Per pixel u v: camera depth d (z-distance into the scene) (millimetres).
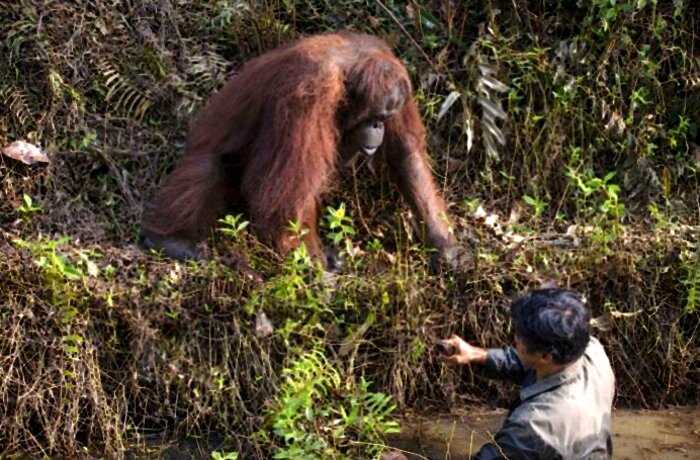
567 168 6293
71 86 6121
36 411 4785
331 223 5086
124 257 5207
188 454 4809
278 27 6445
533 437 3861
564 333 3836
